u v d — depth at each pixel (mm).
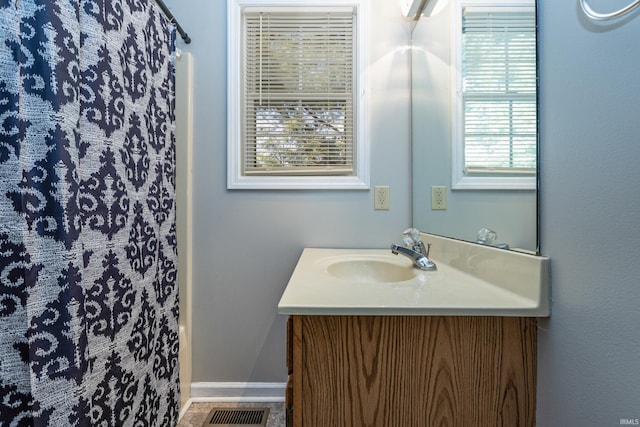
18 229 645
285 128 1455
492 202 833
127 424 926
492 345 662
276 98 1448
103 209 848
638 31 460
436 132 1192
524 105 710
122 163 921
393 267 1151
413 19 1392
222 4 1424
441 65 1148
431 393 658
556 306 625
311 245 1436
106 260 856
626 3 477
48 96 673
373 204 1435
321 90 1445
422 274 924
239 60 1429
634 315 470
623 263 487
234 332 1438
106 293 853
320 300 677
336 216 1434
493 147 830
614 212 502
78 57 750
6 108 635
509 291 733
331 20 1424
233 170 1431
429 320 663
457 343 662
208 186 1439
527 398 660
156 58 1124
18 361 642
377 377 657
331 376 658
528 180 701
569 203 594
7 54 633
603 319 521
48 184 675
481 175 889
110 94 872
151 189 1077
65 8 711
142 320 1009
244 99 1449
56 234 680
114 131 888
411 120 1420
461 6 1007
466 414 658
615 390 497
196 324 1434
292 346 675
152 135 1090
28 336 647
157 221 1111
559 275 618
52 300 674
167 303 1168
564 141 607
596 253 535
